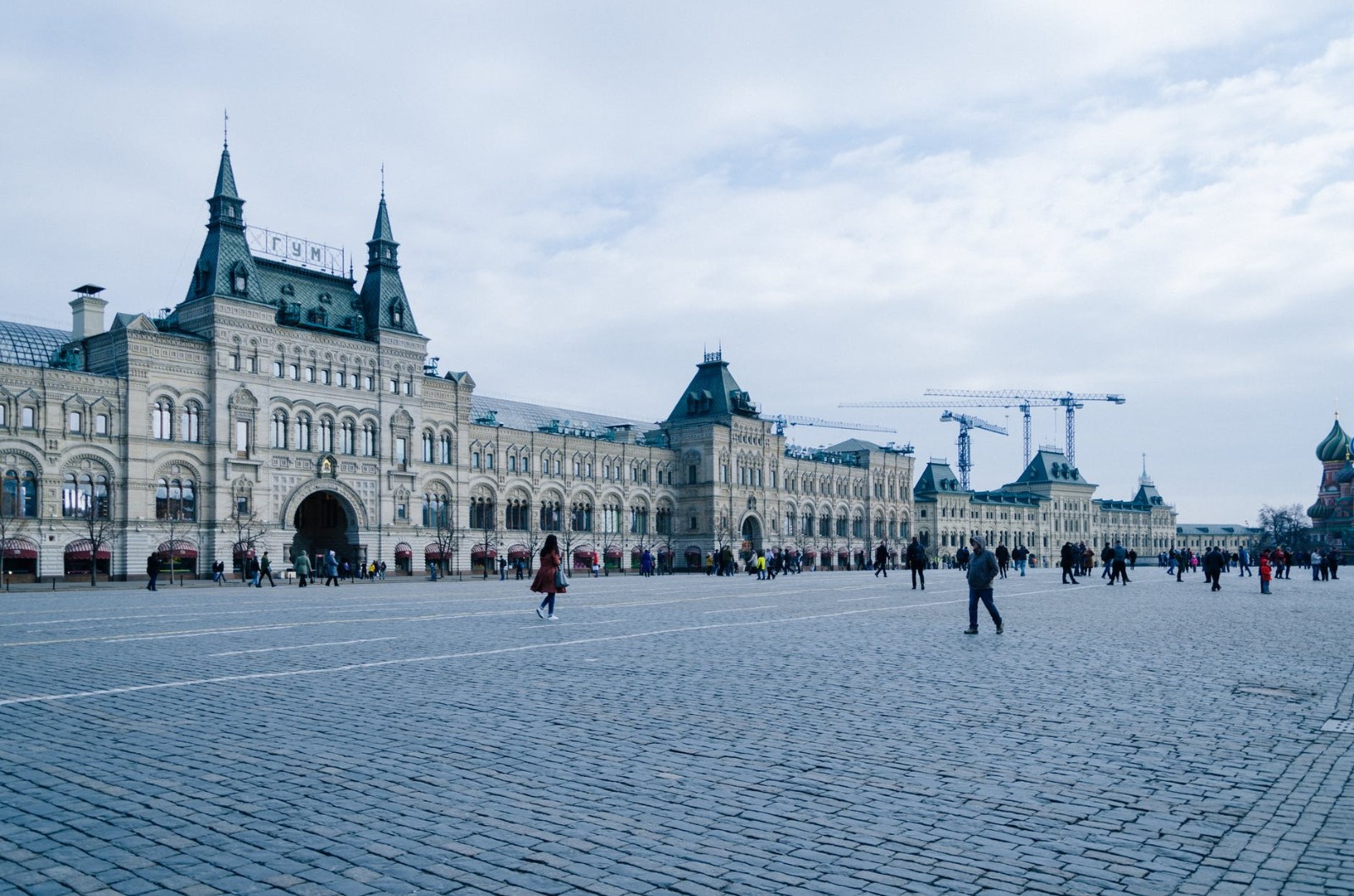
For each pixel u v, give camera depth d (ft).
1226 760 40.22
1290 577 307.99
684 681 60.85
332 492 311.68
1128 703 53.26
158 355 271.08
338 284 328.08
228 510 281.54
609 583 245.65
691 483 443.32
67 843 29.89
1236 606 139.03
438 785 36.14
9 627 100.73
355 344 318.24
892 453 567.59
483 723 47.32
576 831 31.01
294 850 29.19
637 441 451.53
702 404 453.58
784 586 213.25
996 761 39.86
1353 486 635.66
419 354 337.72
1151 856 28.81
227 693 55.98
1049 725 47.16
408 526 330.95
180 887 26.45
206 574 277.23
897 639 87.51
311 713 49.80
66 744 42.91
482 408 412.16
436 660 70.95
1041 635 92.12
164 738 44.09
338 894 25.94
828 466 517.14
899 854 29.01
